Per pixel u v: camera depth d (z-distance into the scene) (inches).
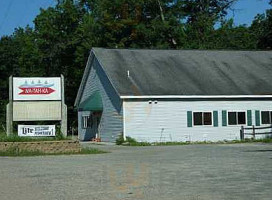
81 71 2102.6
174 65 1448.1
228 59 1542.8
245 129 1352.1
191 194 417.4
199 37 2194.9
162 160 735.7
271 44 2117.4
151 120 1286.9
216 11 2316.7
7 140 927.0
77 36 2114.9
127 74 1349.7
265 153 836.6
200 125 1330.0
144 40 2084.2
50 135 968.9
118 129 1312.7
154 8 2150.6
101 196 414.9
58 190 453.1
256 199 391.2
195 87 1347.2
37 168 646.5
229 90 1363.2
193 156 800.3
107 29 2041.1
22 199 410.6
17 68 2655.0
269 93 1384.1
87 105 1475.1
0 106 2487.7
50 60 2207.2
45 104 981.8
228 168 605.6
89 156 842.8
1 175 574.9
